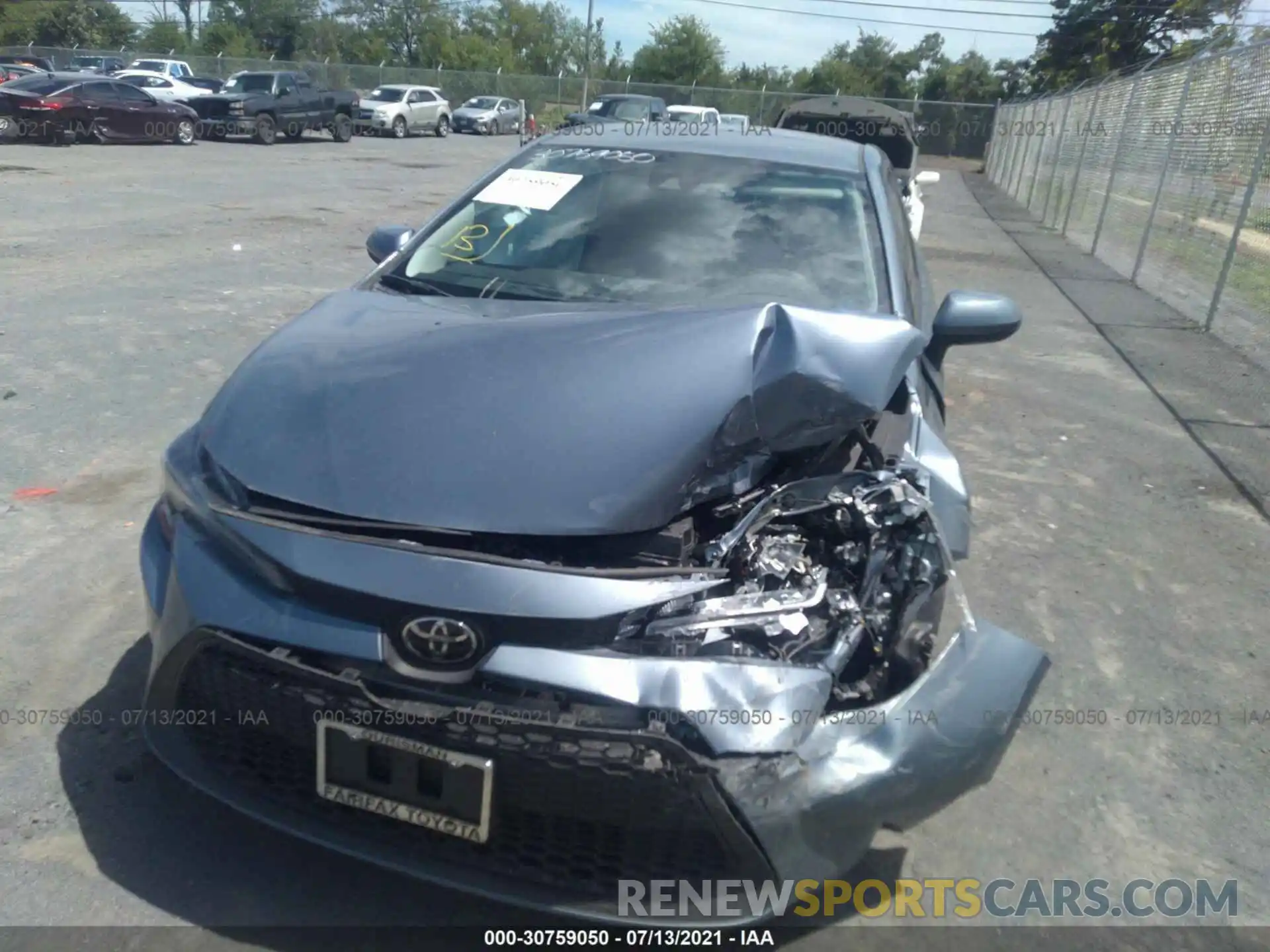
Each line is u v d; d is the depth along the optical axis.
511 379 2.90
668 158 4.48
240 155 24.23
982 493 6.02
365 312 3.50
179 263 10.59
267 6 67.81
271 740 2.61
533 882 2.45
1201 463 6.74
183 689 2.69
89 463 5.55
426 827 2.44
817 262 3.94
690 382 2.84
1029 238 18.98
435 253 4.10
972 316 4.06
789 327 2.94
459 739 2.36
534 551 2.54
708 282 3.84
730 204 4.20
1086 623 4.60
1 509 4.97
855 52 61.38
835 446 2.99
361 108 35.47
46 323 8.05
